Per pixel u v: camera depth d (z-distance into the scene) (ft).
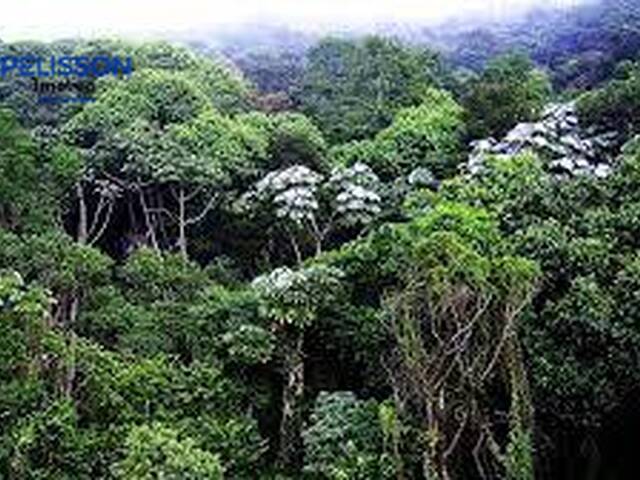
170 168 130.52
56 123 156.56
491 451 69.77
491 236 81.56
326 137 164.55
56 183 119.75
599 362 72.43
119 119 142.82
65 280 95.50
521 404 70.03
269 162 143.54
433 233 77.10
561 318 73.26
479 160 114.11
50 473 72.28
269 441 90.12
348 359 92.27
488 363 71.10
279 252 135.44
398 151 145.89
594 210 84.64
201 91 159.43
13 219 110.32
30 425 71.82
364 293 94.63
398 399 72.38
